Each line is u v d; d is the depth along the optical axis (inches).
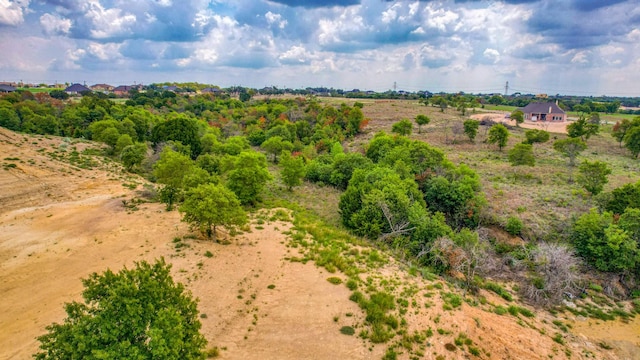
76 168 1542.8
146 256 813.2
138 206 1180.5
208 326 586.9
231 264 795.4
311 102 4323.3
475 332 622.8
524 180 1681.8
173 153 1270.9
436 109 4532.5
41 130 2281.0
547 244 1034.1
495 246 1114.1
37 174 1391.5
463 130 2770.7
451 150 2390.5
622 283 941.8
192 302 448.5
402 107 4680.1
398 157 1669.5
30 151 1647.4
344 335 583.8
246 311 638.5
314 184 1785.2
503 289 897.5
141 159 1678.2
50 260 815.7
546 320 788.0
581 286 920.9
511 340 633.6
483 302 789.9
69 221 1043.9
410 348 561.6
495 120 3673.7
